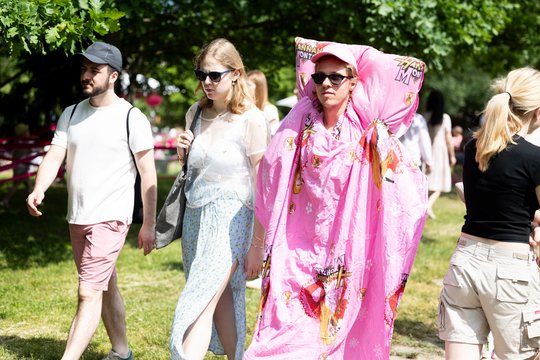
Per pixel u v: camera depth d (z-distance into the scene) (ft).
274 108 21.83
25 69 35.63
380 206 12.11
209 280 12.35
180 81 45.78
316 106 12.59
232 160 12.88
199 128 13.33
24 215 39.32
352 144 12.10
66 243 31.48
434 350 17.52
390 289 11.96
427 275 26.03
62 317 19.27
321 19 35.01
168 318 19.21
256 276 13.10
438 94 37.17
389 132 12.32
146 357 15.97
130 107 14.34
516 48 56.90
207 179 12.94
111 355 15.26
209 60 12.87
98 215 13.96
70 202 14.21
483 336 11.46
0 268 25.93
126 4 28.78
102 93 14.11
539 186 11.03
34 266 26.43
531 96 11.30
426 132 30.37
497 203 11.18
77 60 33.04
